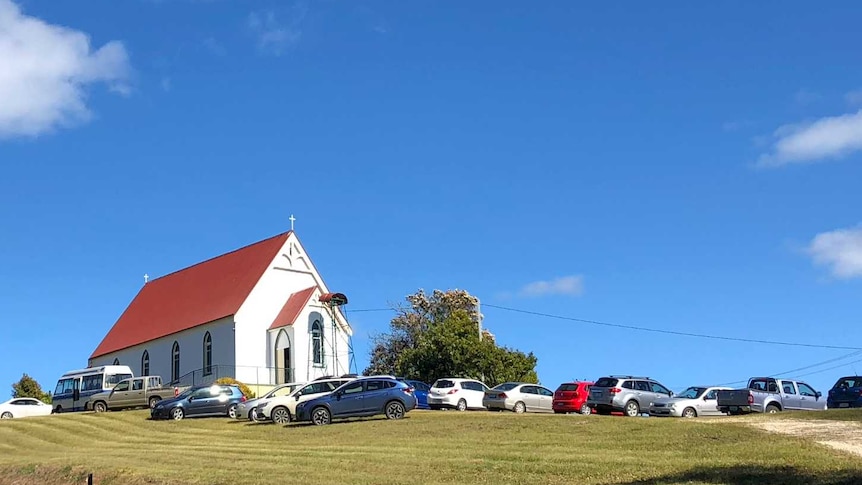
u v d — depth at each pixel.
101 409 52.97
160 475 24.95
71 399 54.91
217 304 66.75
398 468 24.00
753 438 26.95
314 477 23.06
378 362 81.56
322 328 64.56
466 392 47.50
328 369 63.84
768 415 34.84
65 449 36.12
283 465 25.55
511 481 21.50
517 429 32.66
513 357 65.19
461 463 24.33
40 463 29.03
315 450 29.00
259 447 31.36
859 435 26.53
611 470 22.27
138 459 28.83
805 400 41.12
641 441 28.12
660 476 21.11
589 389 42.34
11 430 42.78
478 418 36.69
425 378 64.44
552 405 45.09
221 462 26.95
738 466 21.81
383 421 37.34
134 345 73.25
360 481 22.09
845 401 39.62
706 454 24.39
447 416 38.38
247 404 42.97
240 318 63.25
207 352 65.69
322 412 38.19
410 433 33.22
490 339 75.25
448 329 65.50
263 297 64.88
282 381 62.97
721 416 38.34
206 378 64.88
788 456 22.80
